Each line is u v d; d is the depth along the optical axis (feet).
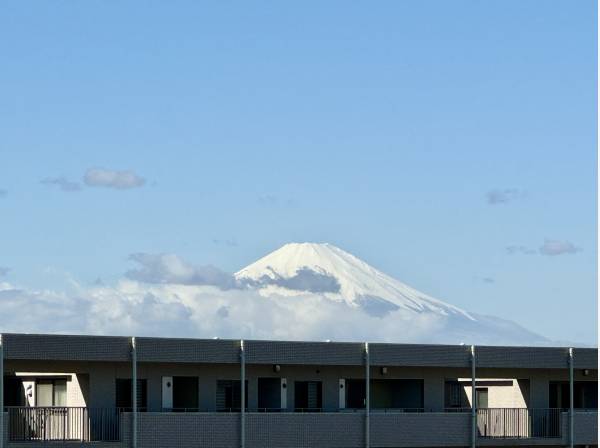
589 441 310.45
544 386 315.99
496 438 300.20
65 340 254.27
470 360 295.89
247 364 281.95
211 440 267.18
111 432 265.34
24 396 279.49
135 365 260.42
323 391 293.64
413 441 289.94
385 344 287.48
